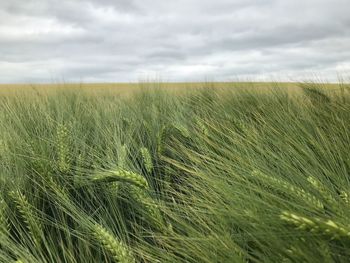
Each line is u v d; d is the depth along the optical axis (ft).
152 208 6.84
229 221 5.81
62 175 8.55
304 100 17.16
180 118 14.85
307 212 5.23
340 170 7.32
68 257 5.91
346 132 9.82
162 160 10.56
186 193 8.38
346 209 5.02
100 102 20.34
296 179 6.78
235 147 9.45
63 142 8.84
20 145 10.03
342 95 15.67
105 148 11.02
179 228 6.41
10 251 6.18
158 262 5.53
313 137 9.93
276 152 8.96
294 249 4.47
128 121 13.88
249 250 5.52
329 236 3.90
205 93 22.20
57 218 7.68
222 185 6.34
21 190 8.15
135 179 6.93
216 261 4.93
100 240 5.62
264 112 14.58
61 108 15.93
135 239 6.91
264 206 5.53
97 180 7.05
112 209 7.41
